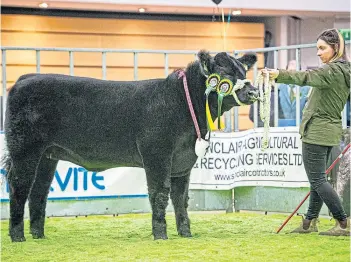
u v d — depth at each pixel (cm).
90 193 1005
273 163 1005
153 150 749
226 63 735
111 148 772
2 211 976
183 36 1571
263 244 733
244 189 1045
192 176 1044
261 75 762
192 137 758
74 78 786
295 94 1086
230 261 645
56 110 772
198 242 747
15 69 1452
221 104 739
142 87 771
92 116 769
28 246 745
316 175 771
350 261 644
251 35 1603
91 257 675
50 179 812
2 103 995
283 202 1003
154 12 1534
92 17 1534
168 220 947
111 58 1512
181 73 759
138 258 662
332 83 758
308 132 770
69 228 884
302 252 686
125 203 1020
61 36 1495
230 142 1039
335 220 844
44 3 1412
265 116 766
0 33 1428
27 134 770
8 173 790
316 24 1641
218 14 1548
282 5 1477
